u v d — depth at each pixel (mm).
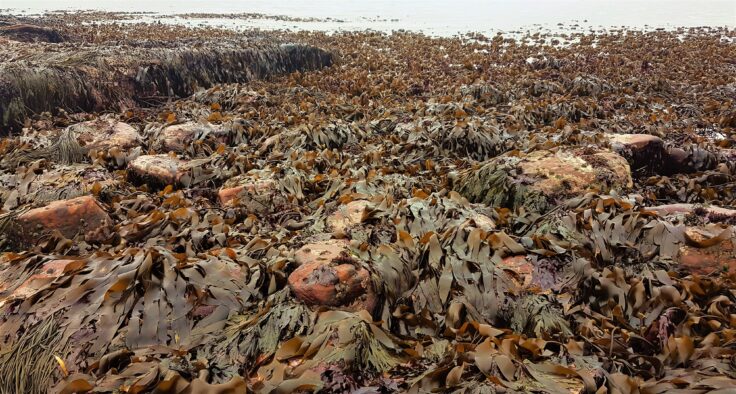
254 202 3732
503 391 1858
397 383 2020
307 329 2268
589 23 17906
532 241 2953
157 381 1929
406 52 11898
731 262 2836
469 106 6375
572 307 2590
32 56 7195
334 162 4523
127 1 29625
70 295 2375
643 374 2111
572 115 6426
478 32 16078
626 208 3236
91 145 4766
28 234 3186
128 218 3543
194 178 4203
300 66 9789
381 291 2555
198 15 20766
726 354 2121
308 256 2689
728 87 8102
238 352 2215
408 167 4543
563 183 3725
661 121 6105
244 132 5363
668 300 2533
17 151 4750
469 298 2592
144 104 7152
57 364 2154
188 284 2439
